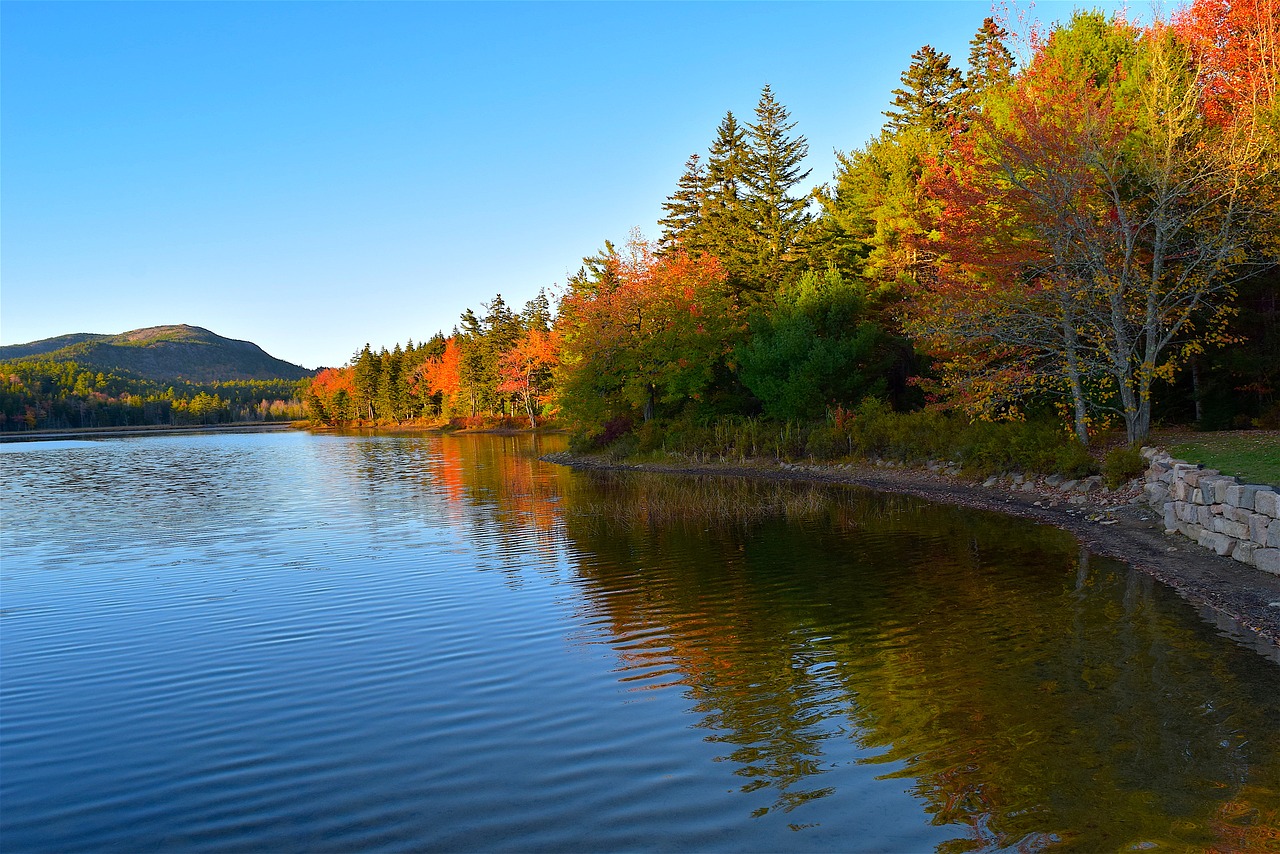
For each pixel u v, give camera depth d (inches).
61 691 369.1
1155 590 464.1
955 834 221.6
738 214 2028.8
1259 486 491.2
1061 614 426.3
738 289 1927.9
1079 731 281.7
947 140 1465.3
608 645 410.3
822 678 350.6
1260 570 469.7
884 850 215.2
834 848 217.2
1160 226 804.6
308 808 250.7
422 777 269.3
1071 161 795.4
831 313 1485.0
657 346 1635.1
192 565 672.4
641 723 308.3
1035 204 819.4
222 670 390.6
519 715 320.8
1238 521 498.0
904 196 1476.4
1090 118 800.9
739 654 388.8
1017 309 880.9
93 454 2711.6
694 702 328.5
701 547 672.4
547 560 639.1
